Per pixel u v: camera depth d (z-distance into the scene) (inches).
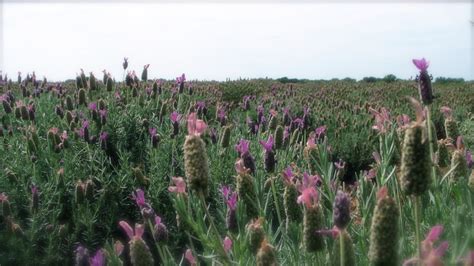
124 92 403.2
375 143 370.0
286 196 109.5
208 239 105.4
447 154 133.6
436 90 943.7
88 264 100.3
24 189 212.2
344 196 81.8
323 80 1534.2
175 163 245.4
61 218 220.1
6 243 182.5
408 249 107.7
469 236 81.4
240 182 115.5
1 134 269.7
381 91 910.4
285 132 235.8
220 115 321.7
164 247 115.0
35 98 387.2
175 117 251.6
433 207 119.9
